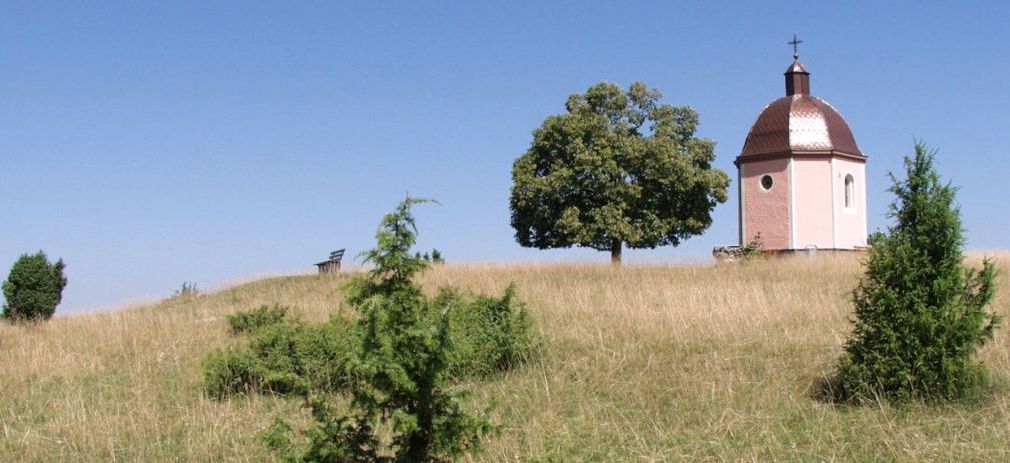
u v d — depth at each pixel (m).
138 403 10.92
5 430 9.77
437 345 5.26
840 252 27.06
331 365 10.70
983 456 7.56
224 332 15.85
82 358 13.85
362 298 5.38
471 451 5.79
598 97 31.41
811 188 30.78
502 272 22.02
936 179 9.33
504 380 11.04
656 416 9.28
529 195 30.61
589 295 17.17
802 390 9.89
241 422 9.77
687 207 31.81
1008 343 11.33
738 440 8.37
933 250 9.23
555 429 8.95
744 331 12.62
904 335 9.12
